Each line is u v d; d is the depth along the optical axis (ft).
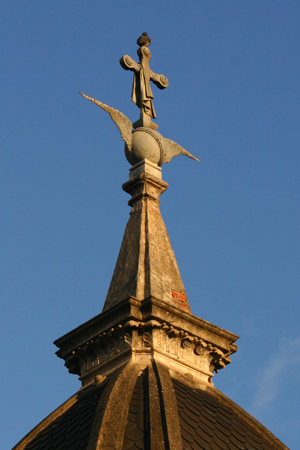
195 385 168.76
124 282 175.94
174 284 177.27
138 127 192.65
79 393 169.17
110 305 174.40
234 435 159.53
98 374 171.01
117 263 180.24
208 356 174.60
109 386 158.20
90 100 187.32
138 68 194.90
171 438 146.72
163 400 153.79
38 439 161.99
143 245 179.83
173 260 180.86
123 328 168.25
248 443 160.04
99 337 171.01
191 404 160.97
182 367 170.30
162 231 183.52
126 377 160.15
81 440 151.12
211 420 159.74
